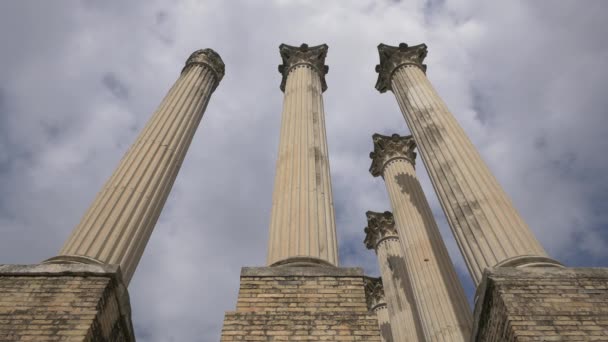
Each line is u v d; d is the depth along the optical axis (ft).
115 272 27.91
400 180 65.26
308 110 45.52
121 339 28.12
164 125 42.88
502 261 29.40
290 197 35.58
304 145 40.68
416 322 56.39
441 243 53.62
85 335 23.99
